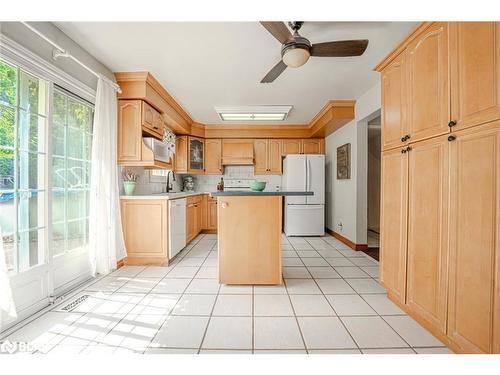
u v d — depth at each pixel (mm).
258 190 2641
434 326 1627
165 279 2621
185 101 3859
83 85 2389
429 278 1646
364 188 3838
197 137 5258
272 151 5445
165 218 3047
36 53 1861
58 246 2238
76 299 2137
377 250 3869
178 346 1530
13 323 1726
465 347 1363
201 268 2979
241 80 3078
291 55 1906
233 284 2492
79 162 2510
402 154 1931
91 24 1983
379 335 1652
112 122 2703
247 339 1605
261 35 2123
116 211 2814
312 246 4121
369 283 2549
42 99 2002
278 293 2305
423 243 1700
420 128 1725
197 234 4887
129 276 2693
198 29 2037
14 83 1763
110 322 1791
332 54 2016
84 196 2586
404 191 1910
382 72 2242
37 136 1972
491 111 1212
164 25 1992
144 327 1734
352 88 3336
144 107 2988
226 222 2475
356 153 3816
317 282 2576
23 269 1834
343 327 1747
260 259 2475
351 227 4016
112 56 2496
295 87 3299
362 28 2035
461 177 1388
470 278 1329
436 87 1574
